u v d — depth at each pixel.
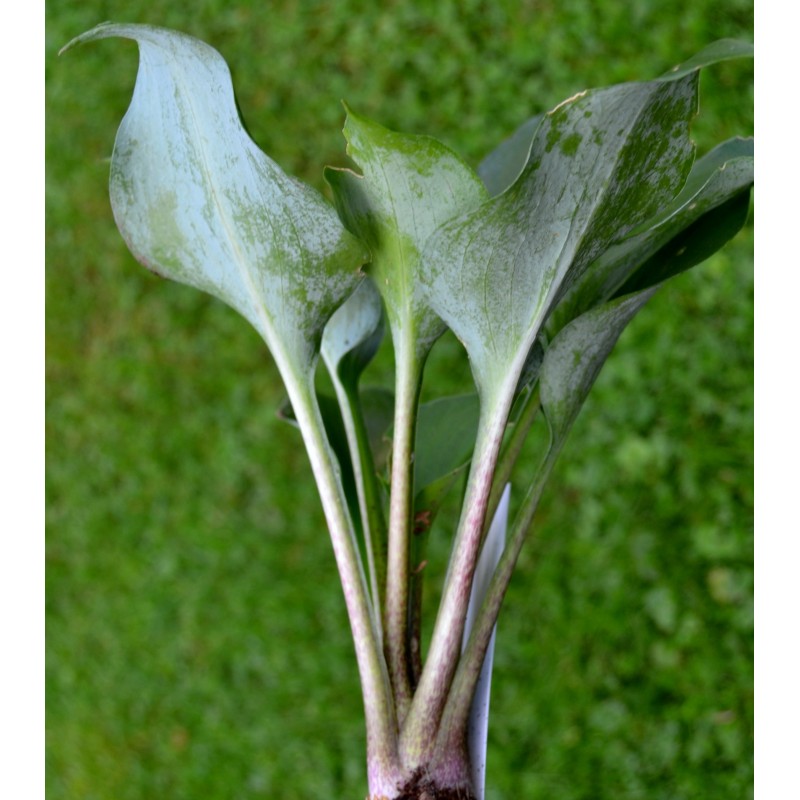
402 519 0.72
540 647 1.86
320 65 2.25
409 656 0.73
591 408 1.93
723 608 1.82
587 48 2.08
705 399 1.89
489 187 0.83
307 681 1.97
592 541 1.89
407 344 0.71
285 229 0.69
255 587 2.05
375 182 0.68
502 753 1.81
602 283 0.74
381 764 0.70
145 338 2.22
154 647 2.08
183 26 2.34
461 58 2.17
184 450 2.15
